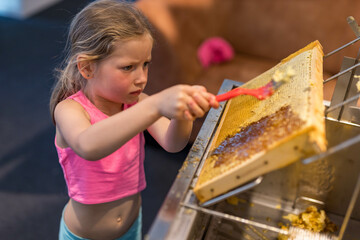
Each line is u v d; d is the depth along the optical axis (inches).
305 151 18.9
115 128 23.1
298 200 30.9
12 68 96.3
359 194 29.8
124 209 34.6
